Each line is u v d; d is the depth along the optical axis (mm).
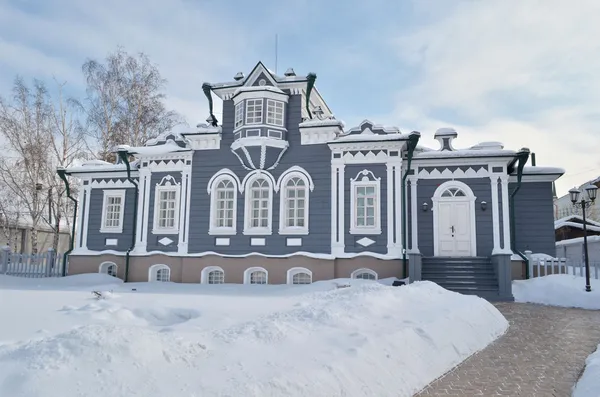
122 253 21625
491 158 18969
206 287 17688
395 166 18891
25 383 4375
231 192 20781
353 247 18844
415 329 7934
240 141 19953
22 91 30609
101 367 4844
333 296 11086
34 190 30672
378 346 6812
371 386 5871
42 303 11570
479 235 18828
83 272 22250
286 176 19969
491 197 18938
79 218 23422
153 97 33500
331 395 5359
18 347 5527
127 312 10164
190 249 20562
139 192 21672
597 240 26453
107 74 32094
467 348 8375
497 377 6969
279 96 20359
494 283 16688
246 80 20828
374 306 9242
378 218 18734
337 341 6840
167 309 10773
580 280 16031
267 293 15344
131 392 4539
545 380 6828
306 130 19828
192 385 4863
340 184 19281
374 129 19562
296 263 19016
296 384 5258
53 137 31844
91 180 23609
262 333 6875
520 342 9328
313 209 19516
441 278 17219
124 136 32281
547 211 19891
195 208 20859
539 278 16719
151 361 5219
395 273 18141
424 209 19359
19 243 37562
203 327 8656
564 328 10820
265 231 19859
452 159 19312
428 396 6152
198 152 21203
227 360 5695
